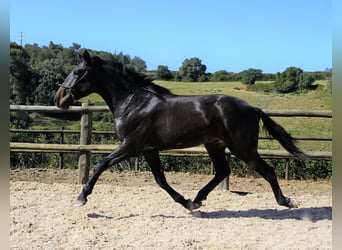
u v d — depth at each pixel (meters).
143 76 5.12
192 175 8.60
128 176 8.43
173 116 4.93
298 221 4.89
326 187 7.50
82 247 3.89
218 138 4.99
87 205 5.54
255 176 8.53
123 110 5.03
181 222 4.83
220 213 5.30
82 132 7.10
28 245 3.93
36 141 10.13
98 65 5.11
